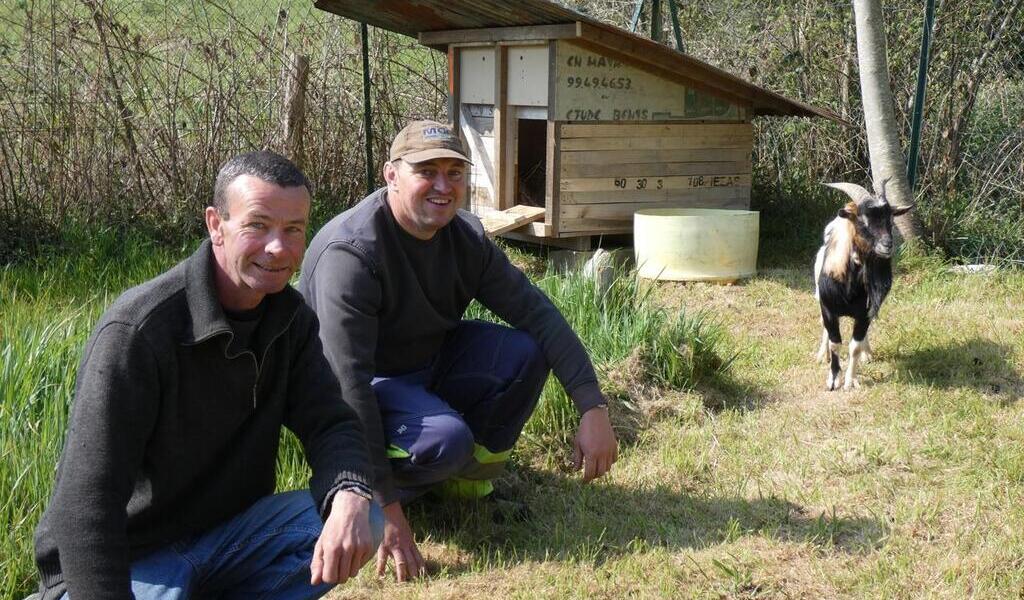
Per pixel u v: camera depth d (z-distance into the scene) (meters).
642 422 5.31
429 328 4.03
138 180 8.63
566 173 8.02
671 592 3.70
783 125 10.45
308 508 3.05
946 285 7.71
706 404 5.59
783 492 4.55
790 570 3.87
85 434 2.53
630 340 5.75
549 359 4.09
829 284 5.75
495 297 4.14
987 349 6.27
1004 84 9.55
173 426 2.70
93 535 2.49
